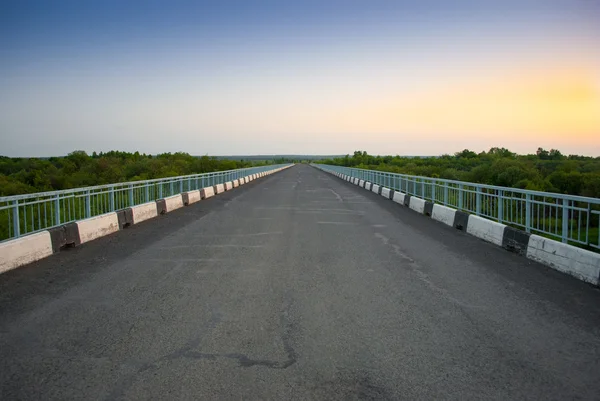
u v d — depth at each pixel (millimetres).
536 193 8234
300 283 6141
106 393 3188
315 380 3365
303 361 3691
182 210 16062
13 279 6426
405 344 4059
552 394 3195
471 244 9289
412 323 4602
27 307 5137
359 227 11680
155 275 6621
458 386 3293
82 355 3828
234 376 3428
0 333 4340
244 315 4824
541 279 6445
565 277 6570
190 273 6730
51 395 3166
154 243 9344
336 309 5031
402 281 6277
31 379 3400
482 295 5625
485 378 3424
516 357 3805
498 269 7055
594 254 6227
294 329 4414
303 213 14867
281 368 3564
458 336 4262
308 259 7699
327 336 4234
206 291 5754
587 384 3348
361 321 4652
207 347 3980
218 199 20875
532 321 4691
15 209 7668
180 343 4074
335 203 18656
